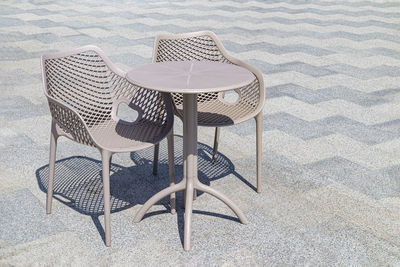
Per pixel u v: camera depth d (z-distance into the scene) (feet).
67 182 12.14
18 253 9.31
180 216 10.66
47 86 10.29
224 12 36.65
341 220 10.62
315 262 9.21
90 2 40.16
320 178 12.50
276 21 33.50
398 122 16.52
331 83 20.51
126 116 16.87
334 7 40.27
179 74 9.99
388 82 20.81
